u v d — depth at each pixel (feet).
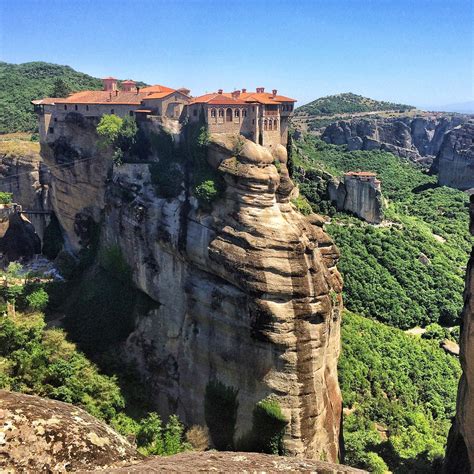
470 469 124.67
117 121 234.38
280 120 234.38
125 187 227.81
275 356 168.14
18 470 31.01
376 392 212.23
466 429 126.00
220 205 186.91
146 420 164.55
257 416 171.01
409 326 273.54
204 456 36.60
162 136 223.51
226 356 179.73
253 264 171.63
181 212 199.00
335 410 185.26
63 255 274.98
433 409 211.61
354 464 178.29
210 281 187.62
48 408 35.22
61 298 245.86
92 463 33.06
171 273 203.51
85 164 261.44
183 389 194.90
